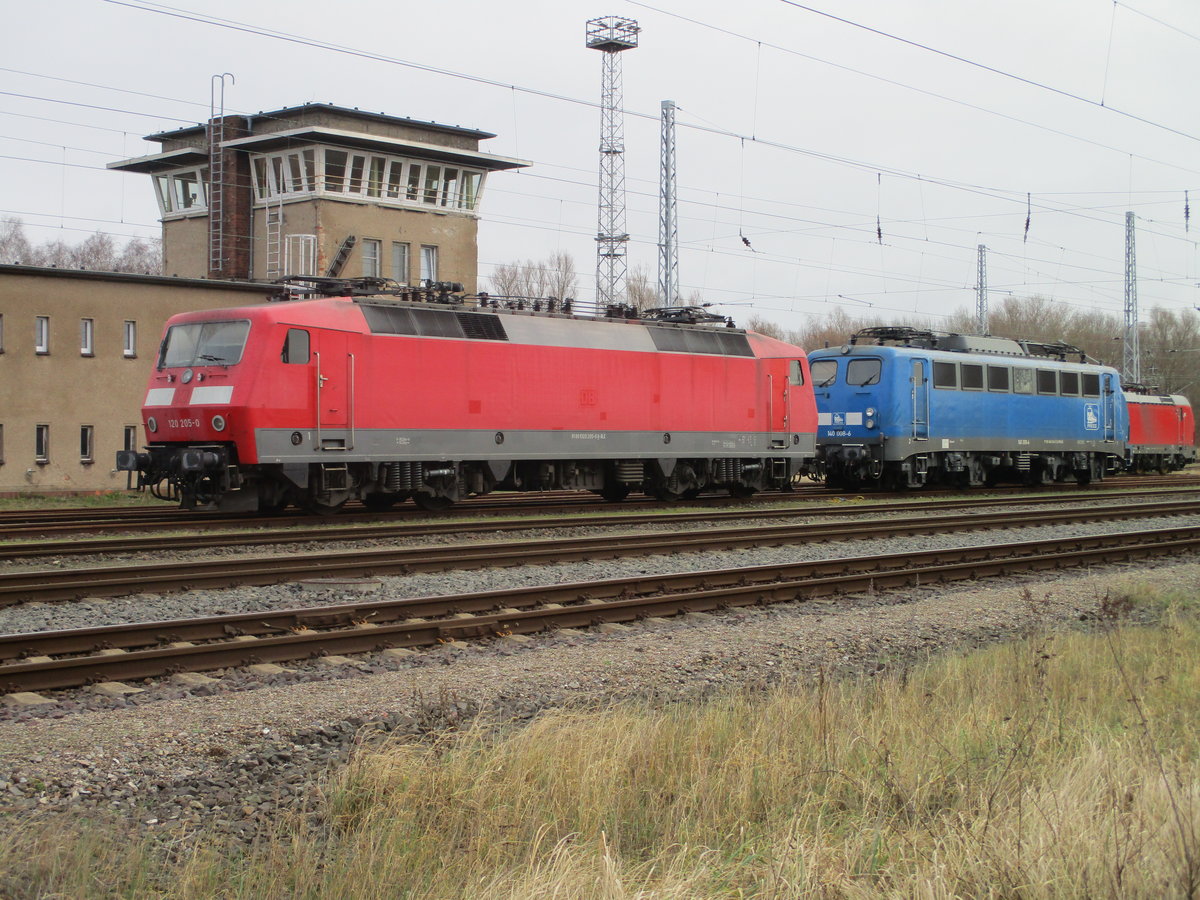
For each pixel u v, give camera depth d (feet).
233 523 68.23
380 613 39.78
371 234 147.54
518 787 22.98
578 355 81.82
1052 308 278.87
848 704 29.09
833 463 108.37
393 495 77.87
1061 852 19.15
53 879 18.33
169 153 153.28
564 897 18.35
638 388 85.35
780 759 24.72
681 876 19.36
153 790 22.94
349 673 33.17
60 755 24.23
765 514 78.13
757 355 93.71
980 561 57.26
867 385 106.11
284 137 141.49
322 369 68.95
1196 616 44.62
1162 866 18.75
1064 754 25.34
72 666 30.76
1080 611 46.29
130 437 105.29
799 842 19.98
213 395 66.69
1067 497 105.29
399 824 20.99
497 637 38.34
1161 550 63.57
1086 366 128.06
